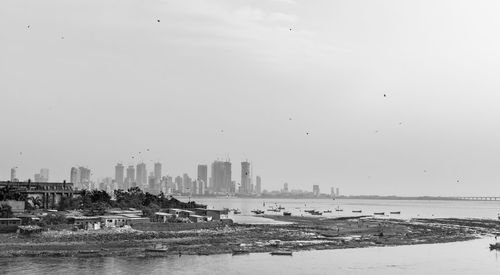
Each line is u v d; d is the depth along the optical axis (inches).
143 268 4896.7
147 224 7253.9
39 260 5147.6
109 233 6491.1
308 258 5708.7
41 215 7086.6
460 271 5187.0
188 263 5196.9
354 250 6437.0
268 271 4909.0
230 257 5605.3
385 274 4970.5
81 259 5241.1
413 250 6594.5
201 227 7824.8
